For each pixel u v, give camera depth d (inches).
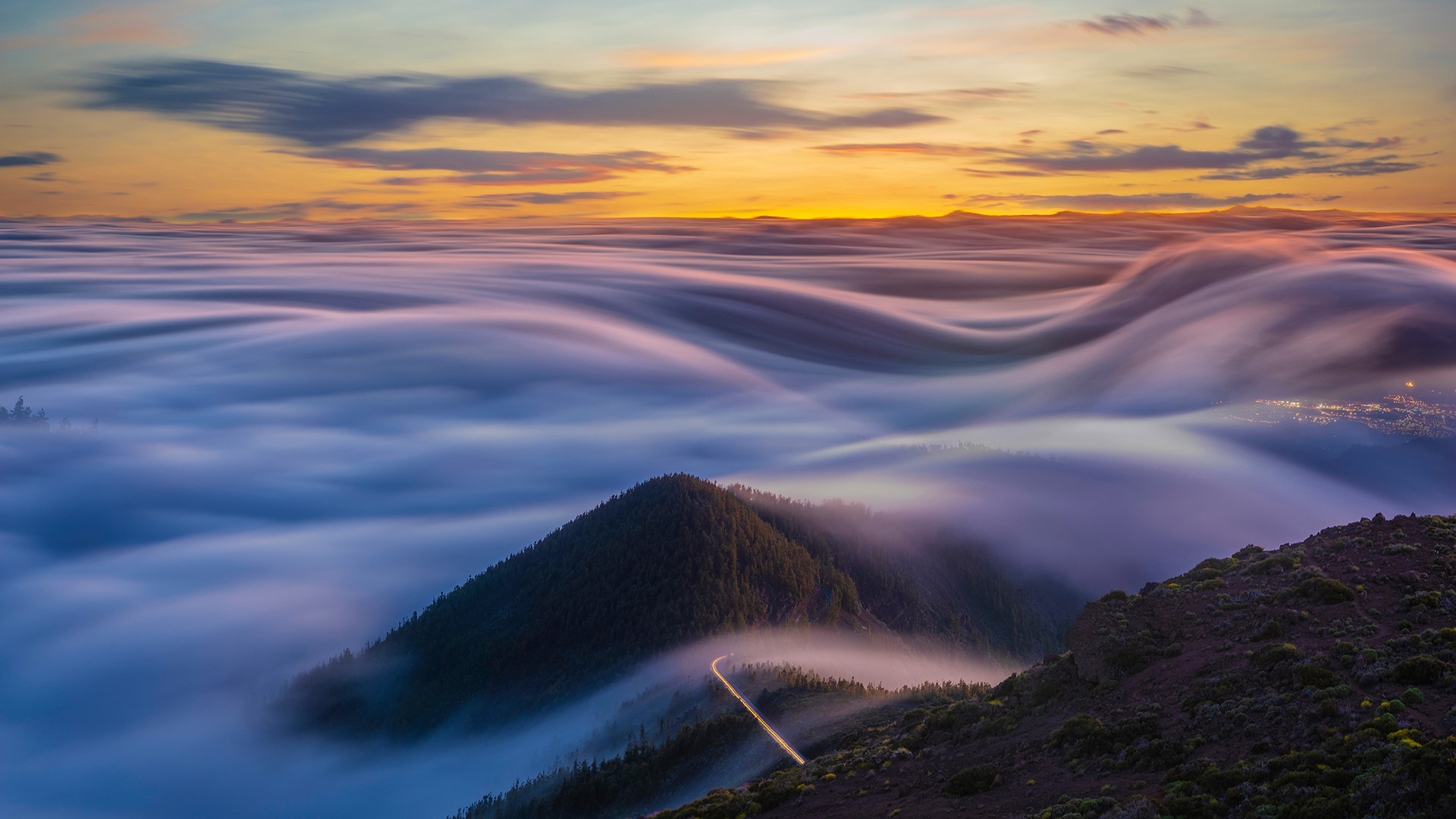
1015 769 1288.1
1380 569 1373.0
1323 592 1333.7
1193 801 1000.9
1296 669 1161.4
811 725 3398.1
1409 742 941.2
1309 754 1001.5
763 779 1811.0
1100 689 1381.6
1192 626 1413.6
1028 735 1378.0
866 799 1402.6
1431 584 1299.2
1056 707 1419.8
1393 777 903.1
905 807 1300.4
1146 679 1343.5
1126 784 1121.4
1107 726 1258.6
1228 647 1312.7
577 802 3816.4
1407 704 1037.2
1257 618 1349.7
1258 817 938.7
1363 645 1176.8
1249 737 1105.4
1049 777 1221.1
